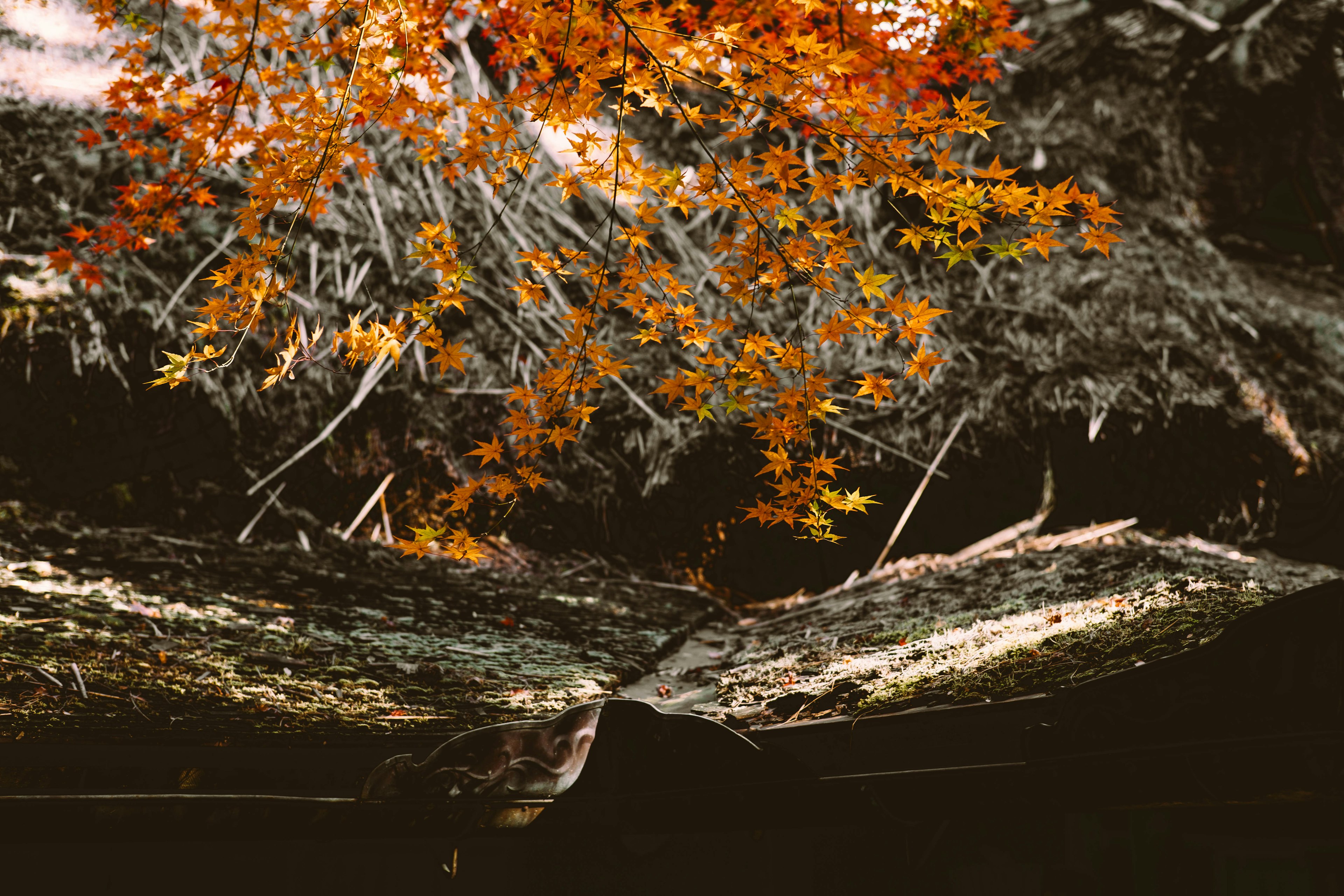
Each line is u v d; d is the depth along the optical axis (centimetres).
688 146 621
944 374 555
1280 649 144
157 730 206
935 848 217
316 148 232
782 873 235
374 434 476
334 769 215
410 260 529
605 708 195
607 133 606
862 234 619
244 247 477
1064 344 565
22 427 394
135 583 340
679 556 512
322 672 283
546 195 582
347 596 377
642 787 194
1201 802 154
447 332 518
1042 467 526
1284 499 515
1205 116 709
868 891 226
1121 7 765
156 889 208
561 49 223
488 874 238
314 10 530
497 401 512
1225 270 650
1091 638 254
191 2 506
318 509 450
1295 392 556
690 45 205
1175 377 545
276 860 220
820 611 429
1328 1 693
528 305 544
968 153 668
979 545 507
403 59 237
